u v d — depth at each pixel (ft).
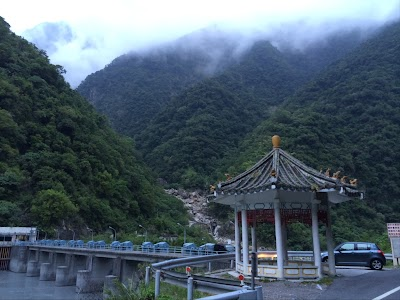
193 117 605.73
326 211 60.34
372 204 295.69
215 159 520.83
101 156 370.73
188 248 140.46
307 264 64.08
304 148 337.72
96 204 306.14
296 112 457.27
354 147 351.46
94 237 274.57
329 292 43.88
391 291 41.86
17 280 193.88
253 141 462.60
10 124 306.14
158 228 342.23
